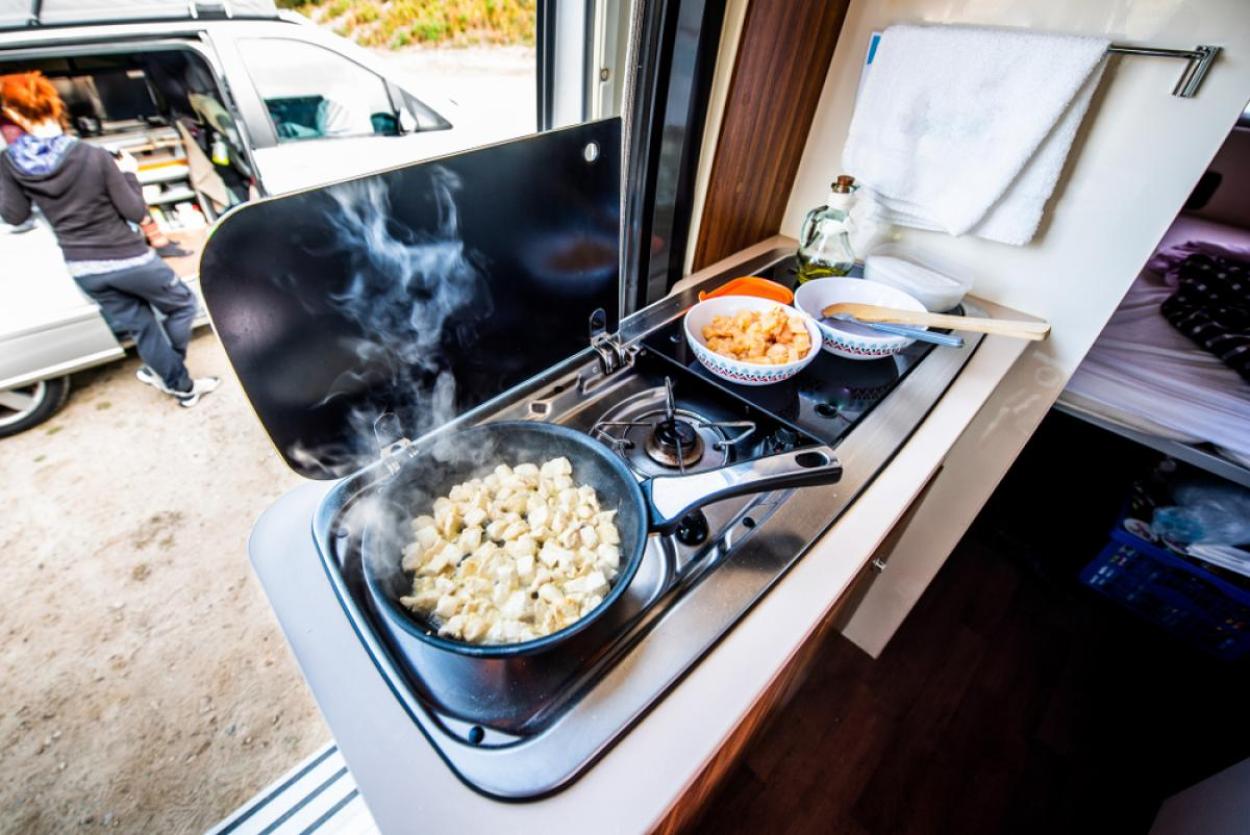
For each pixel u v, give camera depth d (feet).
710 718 1.56
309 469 1.87
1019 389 3.70
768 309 2.98
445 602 1.74
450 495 2.06
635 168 3.08
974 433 3.92
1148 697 4.60
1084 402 4.00
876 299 3.27
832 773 4.05
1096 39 2.63
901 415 2.64
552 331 2.43
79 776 4.18
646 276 3.50
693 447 2.42
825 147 3.92
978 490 4.06
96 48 5.71
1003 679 4.68
